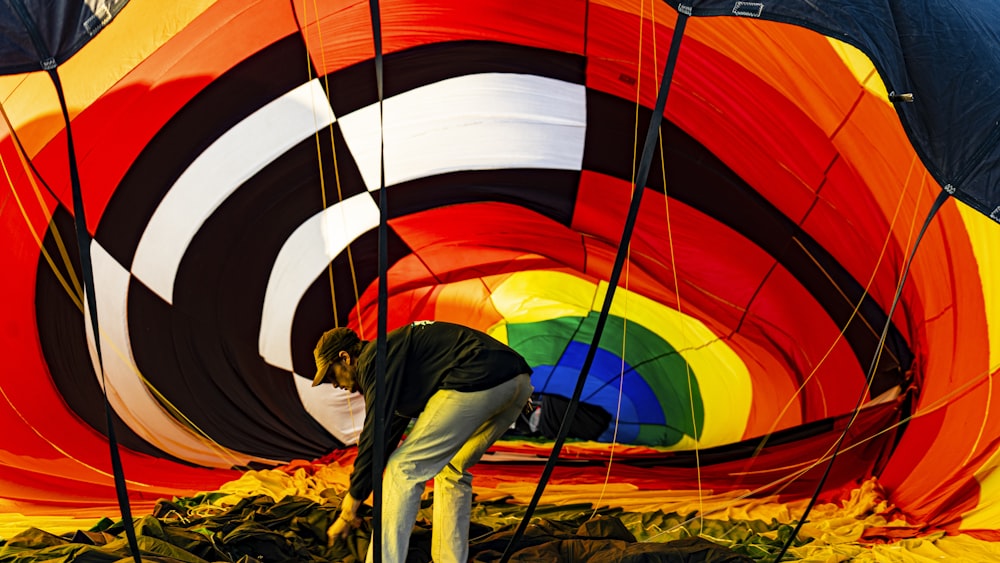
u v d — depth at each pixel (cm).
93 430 607
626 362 880
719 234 726
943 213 581
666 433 827
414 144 736
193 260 699
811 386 718
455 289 888
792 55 570
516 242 836
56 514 504
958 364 590
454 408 349
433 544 378
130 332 659
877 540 485
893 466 576
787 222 686
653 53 623
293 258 766
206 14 590
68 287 624
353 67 670
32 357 593
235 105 662
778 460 644
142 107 621
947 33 425
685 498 582
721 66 609
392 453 354
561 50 654
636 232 762
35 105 577
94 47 570
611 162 721
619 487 616
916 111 412
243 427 701
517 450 752
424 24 643
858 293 674
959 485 516
